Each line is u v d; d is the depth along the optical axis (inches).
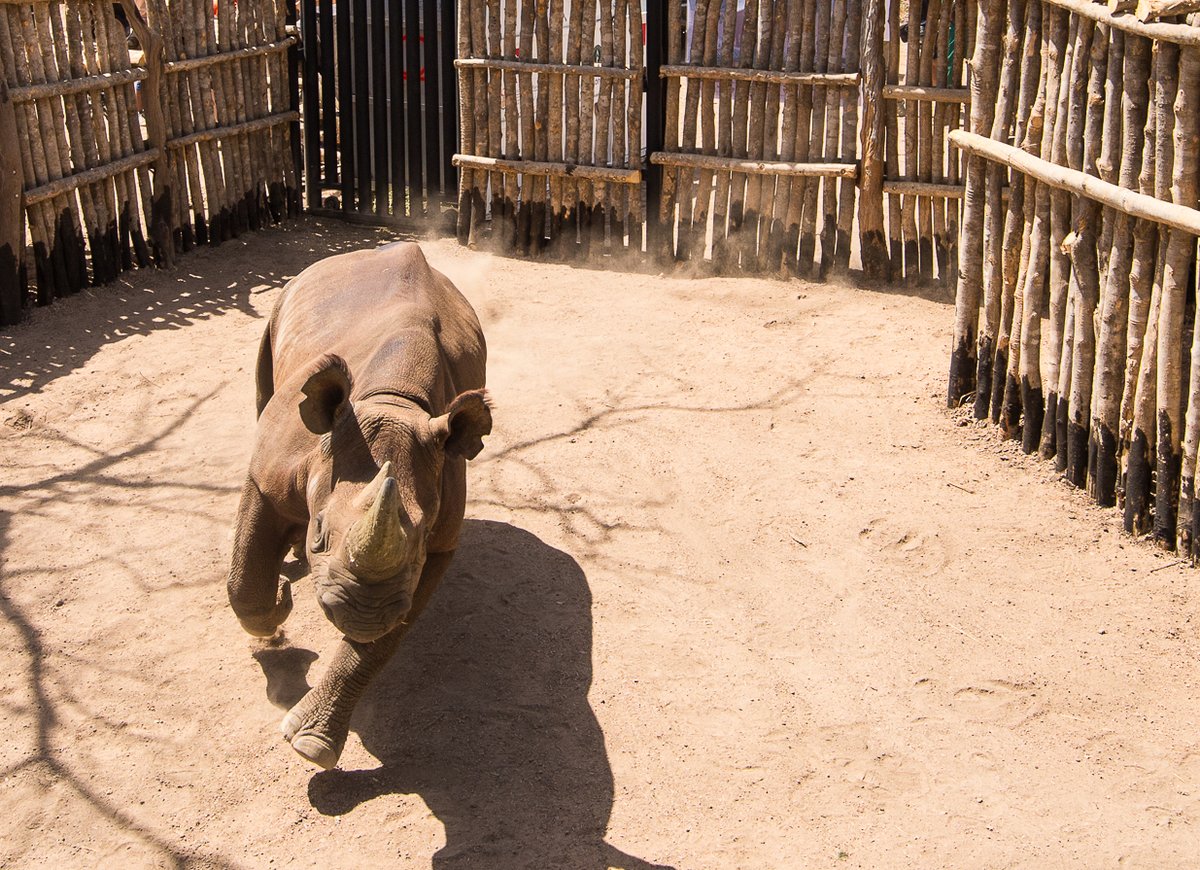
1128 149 260.8
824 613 245.9
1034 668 228.8
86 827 190.5
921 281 429.4
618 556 264.8
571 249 461.7
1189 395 254.8
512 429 319.3
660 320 397.7
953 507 282.4
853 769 205.0
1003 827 192.9
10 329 374.3
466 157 462.6
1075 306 280.2
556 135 450.6
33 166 381.4
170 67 429.1
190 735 209.9
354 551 156.2
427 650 233.3
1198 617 241.1
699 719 216.5
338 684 192.1
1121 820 194.2
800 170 421.4
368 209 505.7
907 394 339.9
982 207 313.0
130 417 321.7
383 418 182.7
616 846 188.5
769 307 409.4
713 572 259.4
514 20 444.8
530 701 220.2
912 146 418.9
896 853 187.8
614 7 434.3
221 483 289.4
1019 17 297.4
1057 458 293.7
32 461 297.7
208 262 446.6
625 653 233.8
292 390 206.4
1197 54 241.1
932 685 225.0
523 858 185.6
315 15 489.4
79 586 248.8
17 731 209.8
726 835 191.2
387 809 194.9
